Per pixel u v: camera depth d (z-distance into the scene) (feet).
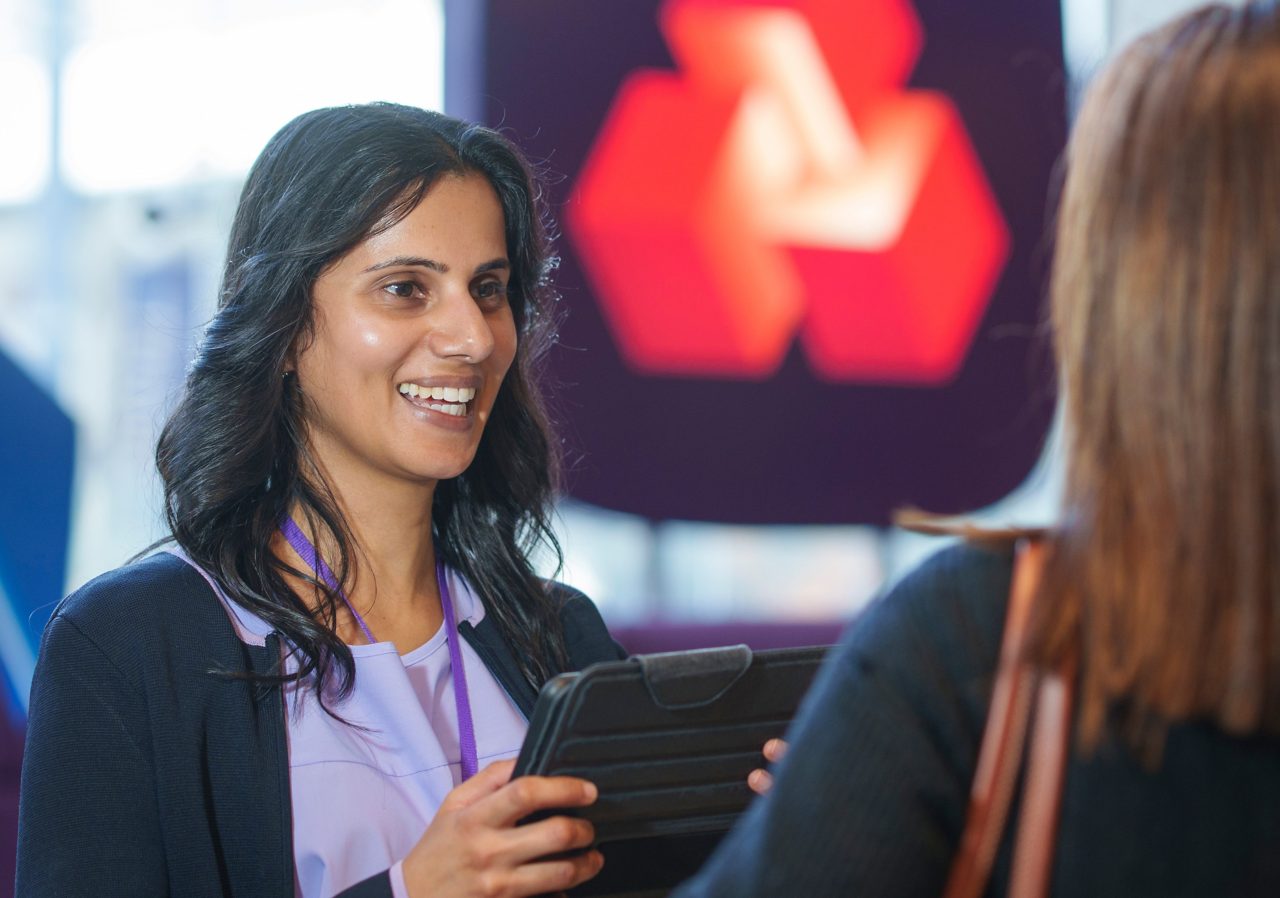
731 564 17.12
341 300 5.76
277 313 5.77
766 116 17.02
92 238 17.04
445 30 16.17
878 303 17.47
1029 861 2.98
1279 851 2.86
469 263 5.87
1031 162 17.89
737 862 3.27
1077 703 3.04
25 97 17.07
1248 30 2.97
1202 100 2.92
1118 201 3.00
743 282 16.98
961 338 17.71
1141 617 2.90
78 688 5.29
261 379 5.83
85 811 5.12
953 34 17.67
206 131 16.83
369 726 5.66
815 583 17.35
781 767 3.31
